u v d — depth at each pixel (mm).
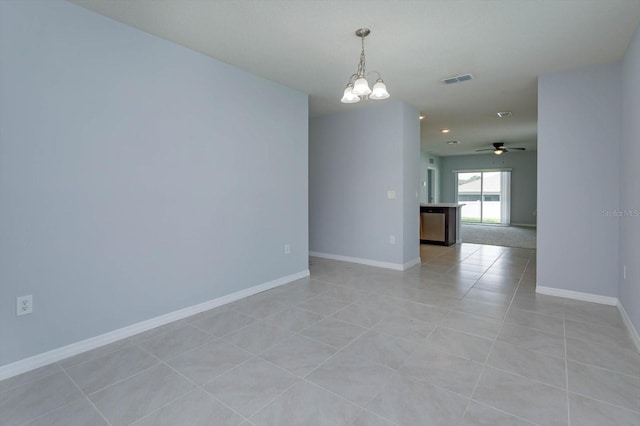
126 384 1974
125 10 2344
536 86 3984
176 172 2910
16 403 1801
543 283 3646
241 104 3467
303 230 4344
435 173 11727
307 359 2256
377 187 4965
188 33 2689
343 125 5281
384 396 1850
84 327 2387
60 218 2252
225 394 1875
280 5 2277
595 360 2223
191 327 2791
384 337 2584
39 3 2125
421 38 2752
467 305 3299
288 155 4066
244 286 3566
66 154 2266
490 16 2414
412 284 4055
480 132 7156
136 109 2627
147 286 2738
